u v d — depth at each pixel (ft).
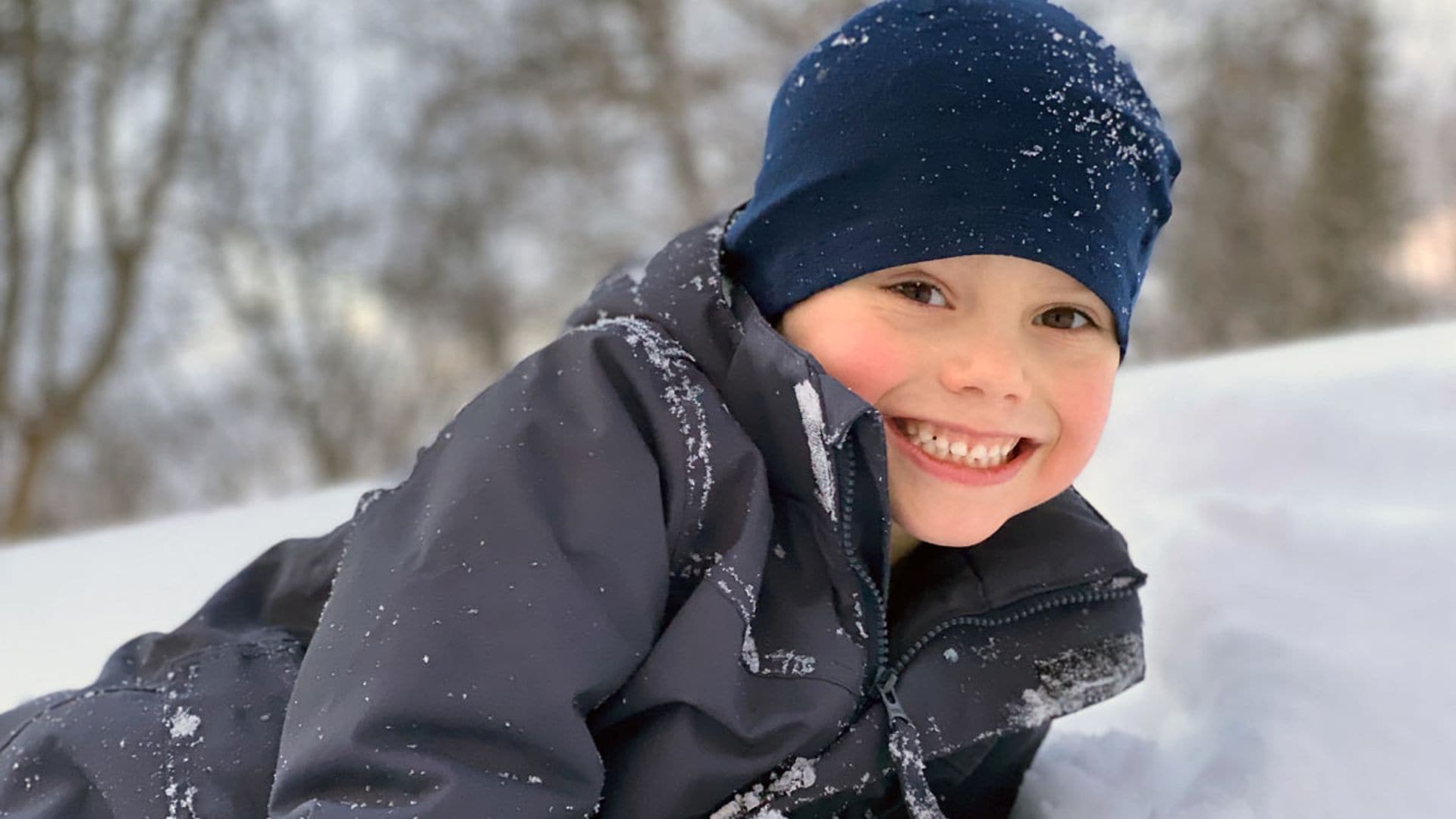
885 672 3.33
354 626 2.86
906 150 3.33
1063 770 3.78
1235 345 36.63
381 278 38.40
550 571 2.89
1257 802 3.31
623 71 38.09
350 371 38.01
